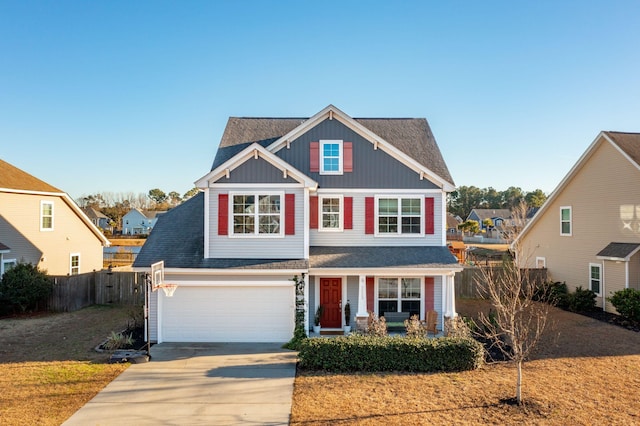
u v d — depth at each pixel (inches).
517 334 477.1
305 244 649.0
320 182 727.7
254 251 649.0
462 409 378.9
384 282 708.0
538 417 362.9
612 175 850.8
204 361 525.3
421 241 730.8
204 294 631.8
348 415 367.9
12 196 927.0
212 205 648.4
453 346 485.7
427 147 821.2
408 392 418.0
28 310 843.4
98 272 941.2
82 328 700.0
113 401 399.5
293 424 352.5
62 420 359.9
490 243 2795.3
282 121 868.0
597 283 882.8
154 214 3912.4
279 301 631.8
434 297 706.8
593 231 900.0
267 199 651.5
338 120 733.3
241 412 375.9
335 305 699.4
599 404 389.7
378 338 508.4
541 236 1082.7
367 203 729.6
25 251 952.9
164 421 358.9
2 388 428.8
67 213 1084.5
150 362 520.1
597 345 589.6
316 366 490.0
